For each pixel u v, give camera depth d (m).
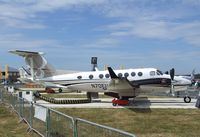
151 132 12.77
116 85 23.05
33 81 28.14
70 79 26.91
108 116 17.62
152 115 17.56
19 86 64.12
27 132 12.45
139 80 24.69
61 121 8.28
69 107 21.72
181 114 17.80
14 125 14.34
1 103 25.45
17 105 17.34
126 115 17.75
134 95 24.39
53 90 41.59
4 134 12.24
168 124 14.59
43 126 10.52
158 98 30.50
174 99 29.28
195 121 15.41
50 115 9.50
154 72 24.83
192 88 33.59
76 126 6.89
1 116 17.44
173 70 25.19
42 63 27.86
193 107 21.33
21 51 27.28
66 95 36.34
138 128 13.72
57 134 8.68
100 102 26.64
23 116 14.95
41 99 28.44
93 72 26.55
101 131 5.66
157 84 24.56
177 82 25.16
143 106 22.31
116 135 5.11
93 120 16.33
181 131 12.88
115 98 25.78
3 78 96.69
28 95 21.88
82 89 26.75
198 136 11.87
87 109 20.38
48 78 27.62
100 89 26.22
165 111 19.06
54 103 25.50
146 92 24.81
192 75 33.47
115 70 25.45
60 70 27.84
